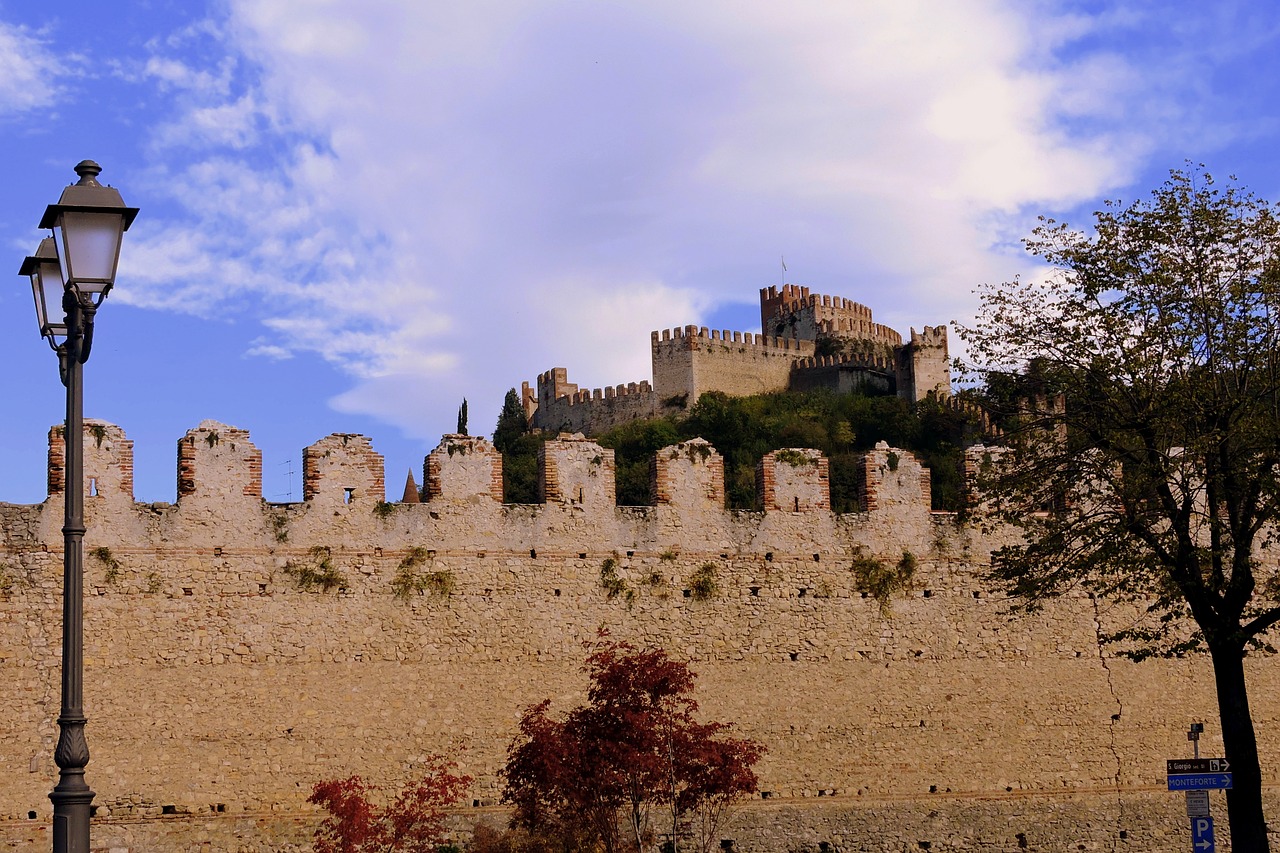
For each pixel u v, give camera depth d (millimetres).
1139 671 56406
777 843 51219
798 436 158625
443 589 49969
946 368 178875
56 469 46938
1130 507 44219
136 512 47469
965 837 53281
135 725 46219
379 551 49656
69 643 25938
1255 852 40438
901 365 179625
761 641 53000
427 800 46406
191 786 46469
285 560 48656
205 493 48250
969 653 55000
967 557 55688
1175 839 55000
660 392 186375
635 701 44188
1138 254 44344
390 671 49031
